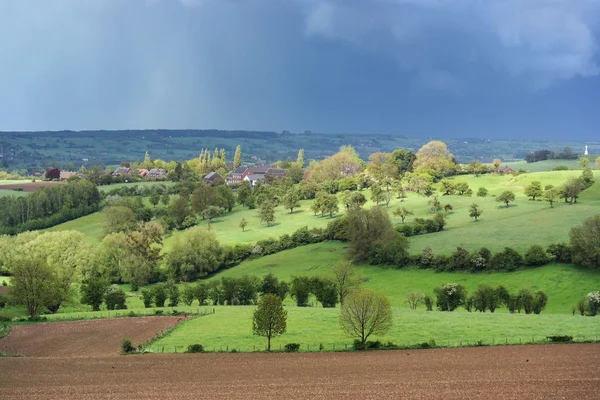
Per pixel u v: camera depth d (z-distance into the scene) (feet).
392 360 250.37
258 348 278.67
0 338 317.63
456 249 503.61
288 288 437.99
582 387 202.49
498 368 229.86
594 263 435.94
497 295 378.32
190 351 276.41
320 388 211.20
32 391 215.51
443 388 206.59
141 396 206.80
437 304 390.42
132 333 317.63
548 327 295.28
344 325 285.43
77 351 290.15
